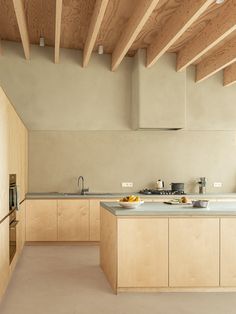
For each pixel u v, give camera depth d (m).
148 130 7.66
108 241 4.75
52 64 7.37
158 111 7.18
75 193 7.44
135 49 7.14
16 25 6.35
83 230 6.93
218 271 4.28
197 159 7.79
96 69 7.48
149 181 7.67
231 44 6.20
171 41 5.66
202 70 7.38
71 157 7.47
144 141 7.66
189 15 4.88
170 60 7.22
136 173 7.63
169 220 4.25
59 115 7.40
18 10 4.81
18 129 5.77
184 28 5.16
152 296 4.15
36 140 7.40
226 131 7.86
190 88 7.77
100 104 7.51
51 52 7.35
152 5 4.49
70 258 5.95
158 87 7.18
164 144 7.71
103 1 4.50
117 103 7.55
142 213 4.20
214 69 6.83
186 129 7.74
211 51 6.87
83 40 6.81
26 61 7.29
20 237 6.04
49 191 7.43
